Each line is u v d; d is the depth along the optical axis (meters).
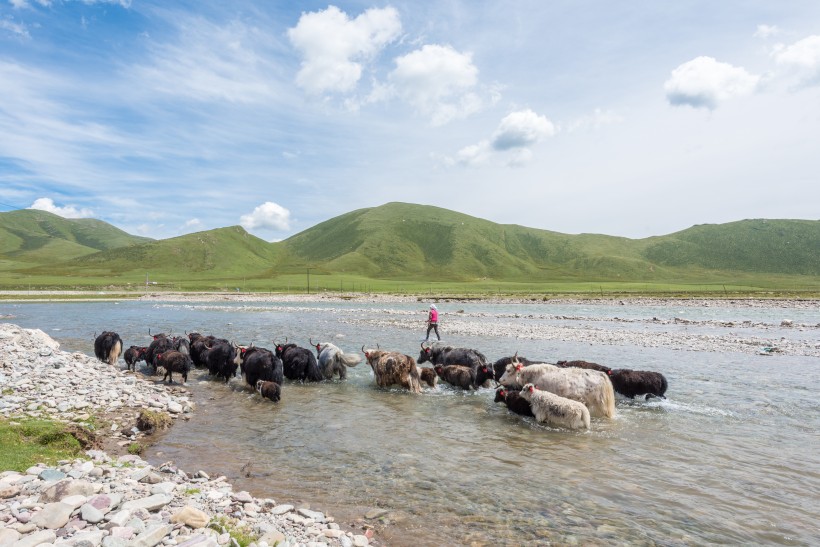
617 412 12.63
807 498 7.51
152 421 10.59
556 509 7.13
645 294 100.06
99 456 8.38
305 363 16.39
